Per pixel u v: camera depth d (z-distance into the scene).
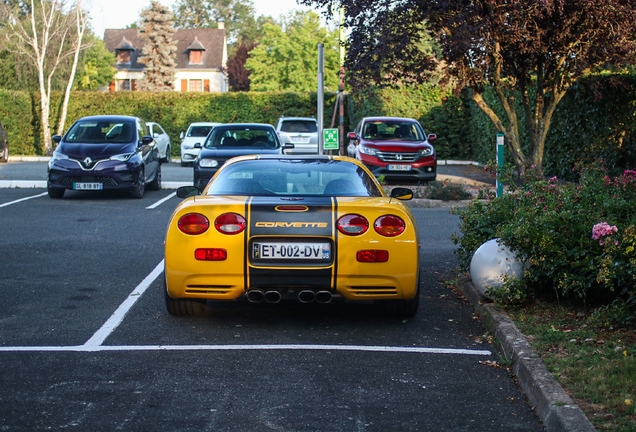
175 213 6.15
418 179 20.08
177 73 80.19
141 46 81.06
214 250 5.95
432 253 9.99
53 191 15.87
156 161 18.00
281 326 6.37
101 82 63.66
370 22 16.73
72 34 39.94
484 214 7.95
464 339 6.05
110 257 9.48
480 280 6.73
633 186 7.36
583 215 6.61
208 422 4.27
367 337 6.07
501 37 15.51
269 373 5.14
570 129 18.64
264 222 5.95
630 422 3.97
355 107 33.66
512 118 17.36
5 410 4.41
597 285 6.46
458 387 4.91
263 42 67.19
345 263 5.97
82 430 4.14
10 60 45.69
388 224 6.05
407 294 6.14
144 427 4.19
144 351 5.61
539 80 16.98
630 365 4.81
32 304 7.05
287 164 7.09
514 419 4.38
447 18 15.57
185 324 6.39
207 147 16.70
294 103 36.94
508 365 5.32
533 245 6.52
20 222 12.42
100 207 14.57
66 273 8.48
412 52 17.05
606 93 16.59
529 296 6.71
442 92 31.61
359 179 6.88
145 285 7.89
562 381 4.66
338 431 4.18
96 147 15.96
